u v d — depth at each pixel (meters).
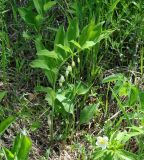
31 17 0.86
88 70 0.87
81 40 0.76
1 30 0.94
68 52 0.76
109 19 0.89
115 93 0.76
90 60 0.87
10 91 0.85
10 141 0.78
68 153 0.78
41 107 0.83
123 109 0.74
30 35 0.88
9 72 0.88
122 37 0.92
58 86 0.86
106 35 0.82
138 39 0.92
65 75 0.82
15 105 0.83
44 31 0.93
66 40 0.75
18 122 0.80
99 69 0.88
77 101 0.83
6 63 0.88
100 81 0.87
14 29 0.95
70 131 0.80
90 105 0.79
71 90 0.79
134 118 0.77
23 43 0.92
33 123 0.76
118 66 0.91
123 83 0.75
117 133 0.73
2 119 0.79
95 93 0.83
